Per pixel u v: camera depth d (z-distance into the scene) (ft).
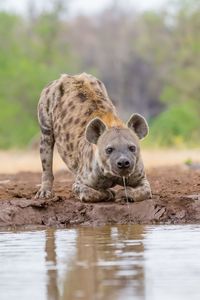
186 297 41.16
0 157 157.48
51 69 277.64
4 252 55.36
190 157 136.15
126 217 70.44
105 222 70.23
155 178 93.50
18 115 257.55
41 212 71.56
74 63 343.67
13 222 70.59
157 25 313.12
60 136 77.92
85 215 70.85
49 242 59.57
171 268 48.01
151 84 410.31
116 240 59.31
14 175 106.52
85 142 74.23
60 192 80.74
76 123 76.54
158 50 310.45
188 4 300.40
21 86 263.49
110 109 77.10
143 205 71.05
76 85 79.20
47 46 318.86
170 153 151.74
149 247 55.47
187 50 289.53
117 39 453.58
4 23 288.51
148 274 46.73
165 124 200.54
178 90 287.28
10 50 286.46
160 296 41.63
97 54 442.50
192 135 195.00
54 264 50.60
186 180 88.58
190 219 70.33
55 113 79.10
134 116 72.18
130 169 69.56
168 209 70.85
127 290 43.24
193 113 230.27
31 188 84.89
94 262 50.80
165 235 61.16
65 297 42.32
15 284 45.39
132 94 415.44
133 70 421.18
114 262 50.47
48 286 44.80
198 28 296.30
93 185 72.74
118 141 70.08
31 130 253.44
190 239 58.70
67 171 111.75
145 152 156.15
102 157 70.64
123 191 72.69
